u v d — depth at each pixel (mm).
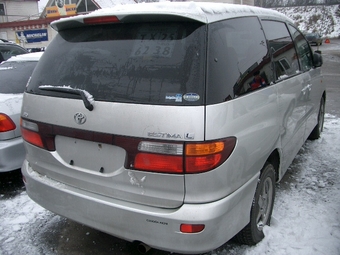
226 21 2445
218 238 2223
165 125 2064
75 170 2479
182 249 2168
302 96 3705
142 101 2139
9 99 3900
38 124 2596
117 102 2197
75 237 3113
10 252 2906
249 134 2357
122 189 2283
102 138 2262
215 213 2123
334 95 9688
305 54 4184
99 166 2363
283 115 3029
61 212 2605
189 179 2076
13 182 4242
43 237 3115
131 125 2148
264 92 2654
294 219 3244
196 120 2029
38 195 2730
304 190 3844
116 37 2418
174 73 2141
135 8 2359
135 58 2279
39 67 2766
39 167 2738
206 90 2078
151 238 2213
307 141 5453
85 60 2475
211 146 2057
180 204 2152
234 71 2324
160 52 2227
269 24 3213
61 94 2455
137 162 2162
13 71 4625
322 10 56125
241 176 2334
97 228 2438
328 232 3033
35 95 2627
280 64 3184
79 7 26484
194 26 2217
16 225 3297
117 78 2275
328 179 4117
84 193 2453
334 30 52062
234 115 2209
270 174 2943
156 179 2146
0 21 35781
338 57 23172
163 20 2275
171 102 2078
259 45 2824
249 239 2781
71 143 2471
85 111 2311
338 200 3605
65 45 2668
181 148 2047
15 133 3844
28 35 28641
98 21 2447
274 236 2979
